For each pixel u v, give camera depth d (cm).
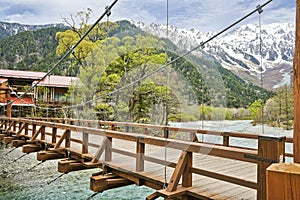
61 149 408
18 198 496
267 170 61
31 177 630
